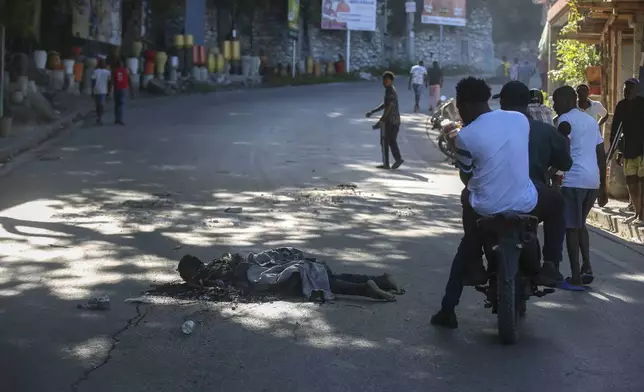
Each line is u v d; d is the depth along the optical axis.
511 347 6.20
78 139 20.59
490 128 6.23
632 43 14.31
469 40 64.75
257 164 16.83
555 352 6.11
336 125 24.86
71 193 13.07
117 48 36.62
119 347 6.05
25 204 12.03
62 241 9.61
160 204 12.13
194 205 12.12
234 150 18.89
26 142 19.11
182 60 40.94
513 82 6.92
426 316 6.92
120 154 17.89
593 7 12.80
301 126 24.34
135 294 7.43
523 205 6.17
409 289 7.75
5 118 19.89
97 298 7.19
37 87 27.02
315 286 7.35
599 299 7.63
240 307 7.04
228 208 11.87
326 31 53.62
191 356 5.88
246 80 44.22
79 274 8.12
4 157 17.36
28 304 7.09
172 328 6.47
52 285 7.71
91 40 33.47
